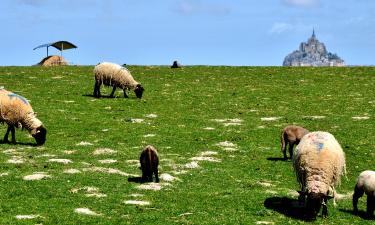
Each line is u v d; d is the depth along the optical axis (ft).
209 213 80.53
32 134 126.21
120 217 76.59
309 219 78.59
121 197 86.89
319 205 76.18
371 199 82.58
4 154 115.65
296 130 117.29
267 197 91.15
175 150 126.93
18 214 75.41
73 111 170.19
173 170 108.68
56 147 125.90
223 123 157.99
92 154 120.47
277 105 187.62
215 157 121.39
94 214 77.51
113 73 192.75
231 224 75.20
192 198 88.58
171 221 75.36
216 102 192.03
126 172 105.40
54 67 290.15
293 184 102.22
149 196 88.17
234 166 114.11
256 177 106.22
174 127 151.43
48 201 82.43
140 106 181.47
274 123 158.40
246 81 243.60
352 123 158.20
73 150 123.44
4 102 123.85
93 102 185.88
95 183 94.73
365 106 185.57
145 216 77.20
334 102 193.06
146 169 97.30
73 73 260.42
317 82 241.14
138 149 126.72
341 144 134.31
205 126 153.48
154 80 244.22
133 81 194.39
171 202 85.66
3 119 124.57
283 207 85.40
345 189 101.65
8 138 134.31
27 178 96.07
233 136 141.28
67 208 79.30
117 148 127.03
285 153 119.75
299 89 221.66
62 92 205.67
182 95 204.54
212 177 104.27
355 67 291.38
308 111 177.37
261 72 273.13
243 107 183.73
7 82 226.38
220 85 231.71
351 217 81.92
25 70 269.44
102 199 85.25
